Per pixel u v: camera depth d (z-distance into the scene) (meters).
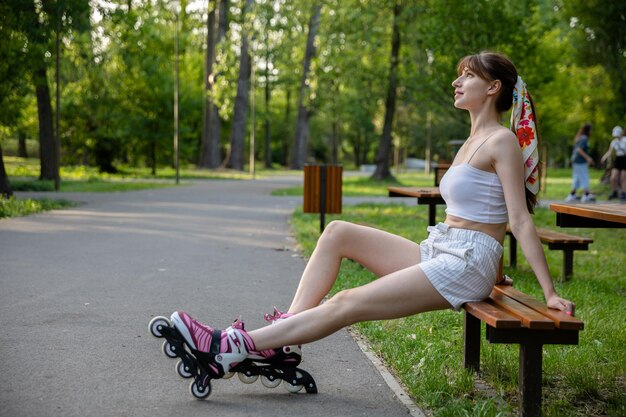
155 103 37.25
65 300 6.17
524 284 7.08
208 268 8.09
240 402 3.70
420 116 53.97
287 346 3.74
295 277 7.61
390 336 5.04
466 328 4.26
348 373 4.27
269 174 46.22
